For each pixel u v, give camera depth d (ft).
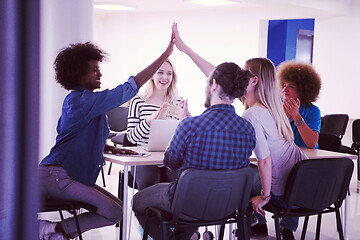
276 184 8.28
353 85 26.23
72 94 7.61
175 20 33.53
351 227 13.26
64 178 7.49
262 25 30.91
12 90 2.10
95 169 7.88
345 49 26.48
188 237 8.46
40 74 2.14
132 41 34.86
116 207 8.01
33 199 2.16
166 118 11.20
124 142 11.37
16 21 2.08
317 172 7.98
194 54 10.31
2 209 2.11
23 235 2.15
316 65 27.68
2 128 2.10
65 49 7.94
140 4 31.24
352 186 19.47
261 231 11.78
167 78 11.31
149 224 7.80
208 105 7.41
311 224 13.34
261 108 8.10
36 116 2.14
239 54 31.65
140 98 11.54
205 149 7.06
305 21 34.53
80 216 7.98
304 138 10.53
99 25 35.24
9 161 2.12
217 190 7.06
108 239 11.31
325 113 27.37
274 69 8.25
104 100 7.45
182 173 6.85
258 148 7.92
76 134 7.66
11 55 2.09
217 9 32.19
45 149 11.10
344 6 25.89
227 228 12.26
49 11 11.09
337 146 12.98
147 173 10.41
